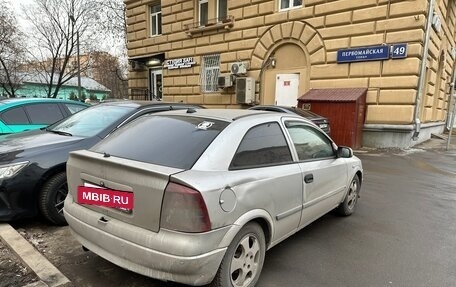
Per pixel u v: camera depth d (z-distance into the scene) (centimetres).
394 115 1052
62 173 398
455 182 671
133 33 1981
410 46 1005
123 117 471
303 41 1235
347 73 1132
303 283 295
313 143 383
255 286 288
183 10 1667
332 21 1155
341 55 1134
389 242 382
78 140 423
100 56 3080
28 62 2780
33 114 623
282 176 302
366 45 1086
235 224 248
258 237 278
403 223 442
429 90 1270
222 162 257
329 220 450
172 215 226
